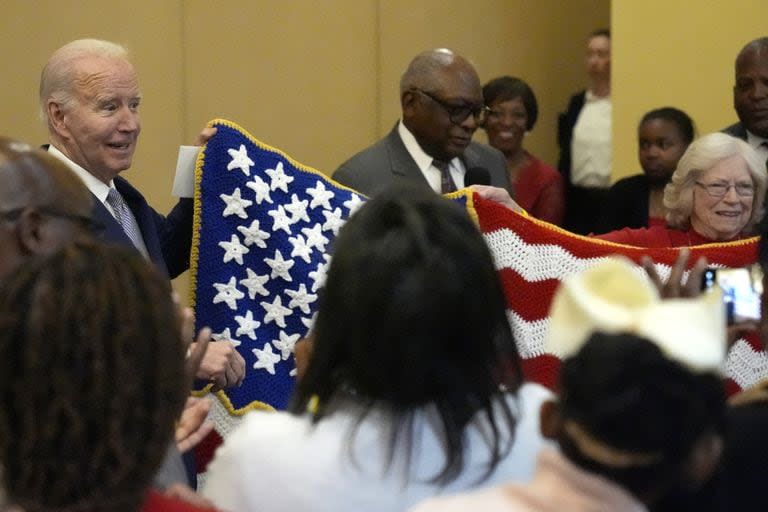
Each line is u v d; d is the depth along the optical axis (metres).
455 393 2.50
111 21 9.32
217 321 4.62
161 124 9.45
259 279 4.66
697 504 2.44
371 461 2.50
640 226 7.43
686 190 5.29
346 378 2.57
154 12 9.40
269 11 9.66
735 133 7.03
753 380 4.52
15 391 1.92
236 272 4.66
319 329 2.58
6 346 1.93
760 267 3.39
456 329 2.49
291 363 4.66
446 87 6.21
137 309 1.96
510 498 2.15
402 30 9.95
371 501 2.49
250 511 2.53
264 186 4.69
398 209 2.55
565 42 10.40
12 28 9.14
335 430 2.54
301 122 9.77
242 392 4.59
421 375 2.47
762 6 8.20
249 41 9.62
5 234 2.98
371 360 2.48
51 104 4.69
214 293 4.64
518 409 2.62
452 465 2.49
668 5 8.47
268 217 4.67
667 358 2.04
